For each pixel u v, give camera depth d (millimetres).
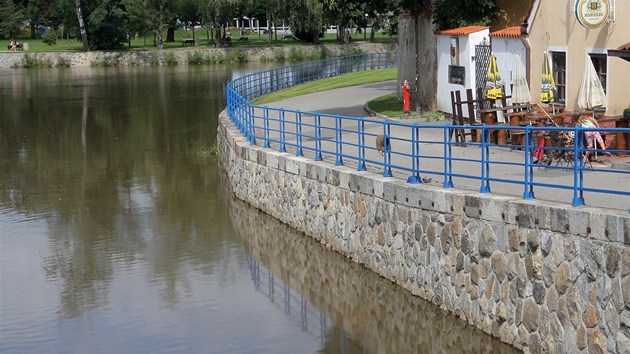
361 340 16609
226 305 18766
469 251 15531
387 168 19156
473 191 16203
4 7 111312
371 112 34562
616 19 21453
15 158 36656
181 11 100188
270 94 48906
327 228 21578
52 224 25734
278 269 21125
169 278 20609
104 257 22375
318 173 21922
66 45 105000
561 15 23469
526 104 23906
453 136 25734
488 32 27531
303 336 16859
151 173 32906
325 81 53844
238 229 24609
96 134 42719
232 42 102125
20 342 16938
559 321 13320
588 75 20797
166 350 16344
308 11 91812
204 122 45719
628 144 20719
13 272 21312
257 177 26469
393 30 51969
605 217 12359
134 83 69188
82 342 16828
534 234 13812
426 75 33125
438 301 16625
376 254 19062
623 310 12086
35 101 57906
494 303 14875
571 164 19812
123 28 97562
